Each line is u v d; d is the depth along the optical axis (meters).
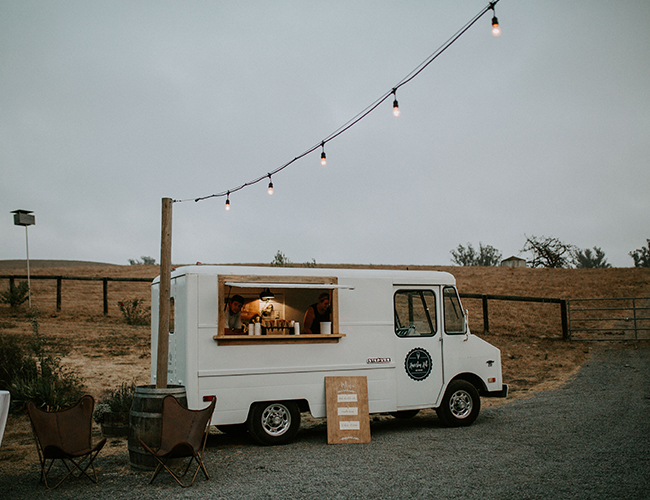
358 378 7.82
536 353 16.16
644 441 7.02
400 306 8.42
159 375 6.36
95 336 15.96
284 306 9.20
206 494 5.18
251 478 5.71
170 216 6.81
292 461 6.44
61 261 73.31
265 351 7.39
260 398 7.29
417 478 5.59
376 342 8.13
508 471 5.78
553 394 11.24
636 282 31.38
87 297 25.23
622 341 17.81
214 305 7.17
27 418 9.05
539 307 25.25
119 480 5.77
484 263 72.00
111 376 11.66
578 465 5.95
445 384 8.52
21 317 18.69
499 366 9.05
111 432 8.24
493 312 23.66
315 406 7.63
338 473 5.84
